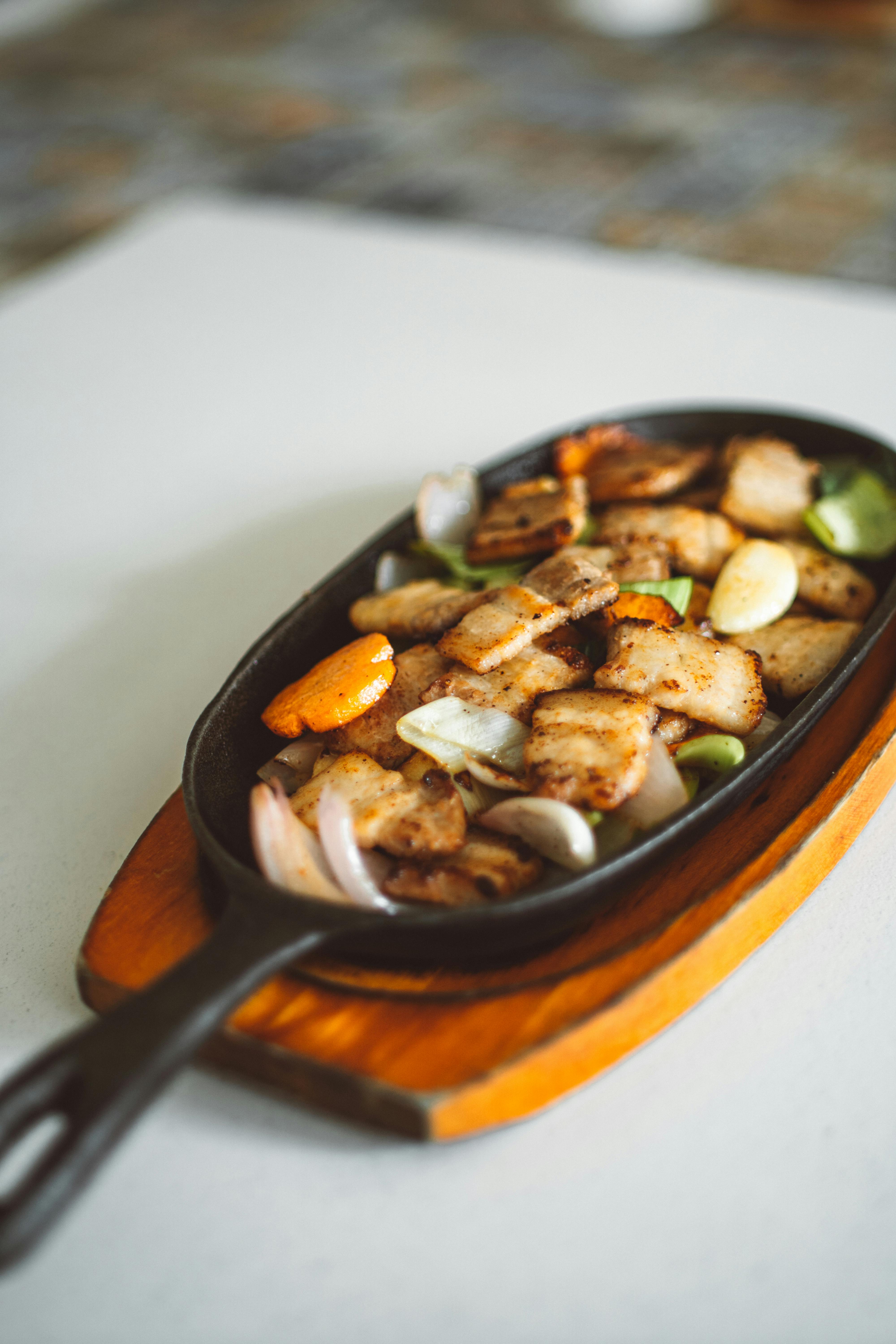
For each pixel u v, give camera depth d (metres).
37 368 0.75
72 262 0.89
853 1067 0.44
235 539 0.61
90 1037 0.40
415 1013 0.43
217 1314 0.41
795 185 1.47
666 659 0.48
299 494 0.64
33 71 2.08
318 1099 0.43
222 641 0.56
